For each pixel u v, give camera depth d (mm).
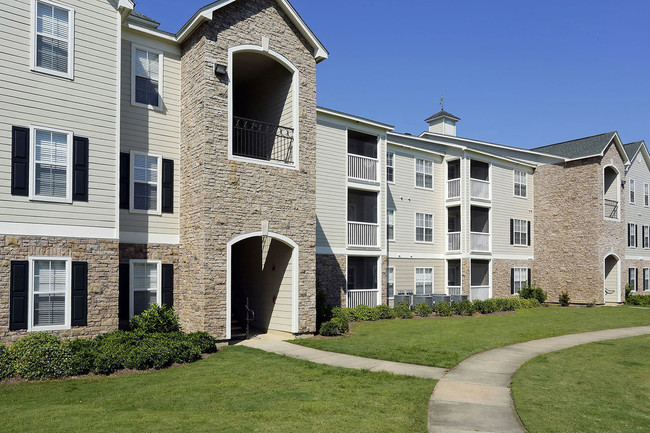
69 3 12062
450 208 27328
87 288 11922
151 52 14695
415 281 25312
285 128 15719
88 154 12148
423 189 26062
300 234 15609
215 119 13953
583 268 29391
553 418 7820
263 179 14805
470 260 26266
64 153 11828
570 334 17219
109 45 12703
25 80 11328
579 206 29797
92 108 12297
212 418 7473
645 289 35188
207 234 13508
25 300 11031
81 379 9977
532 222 31609
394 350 13383
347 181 21375
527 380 10258
